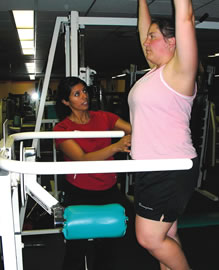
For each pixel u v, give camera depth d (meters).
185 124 1.16
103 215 0.81
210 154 3.98
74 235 0.81
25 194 1.08
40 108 2.47
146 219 1.20
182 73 1.04
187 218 2.82
